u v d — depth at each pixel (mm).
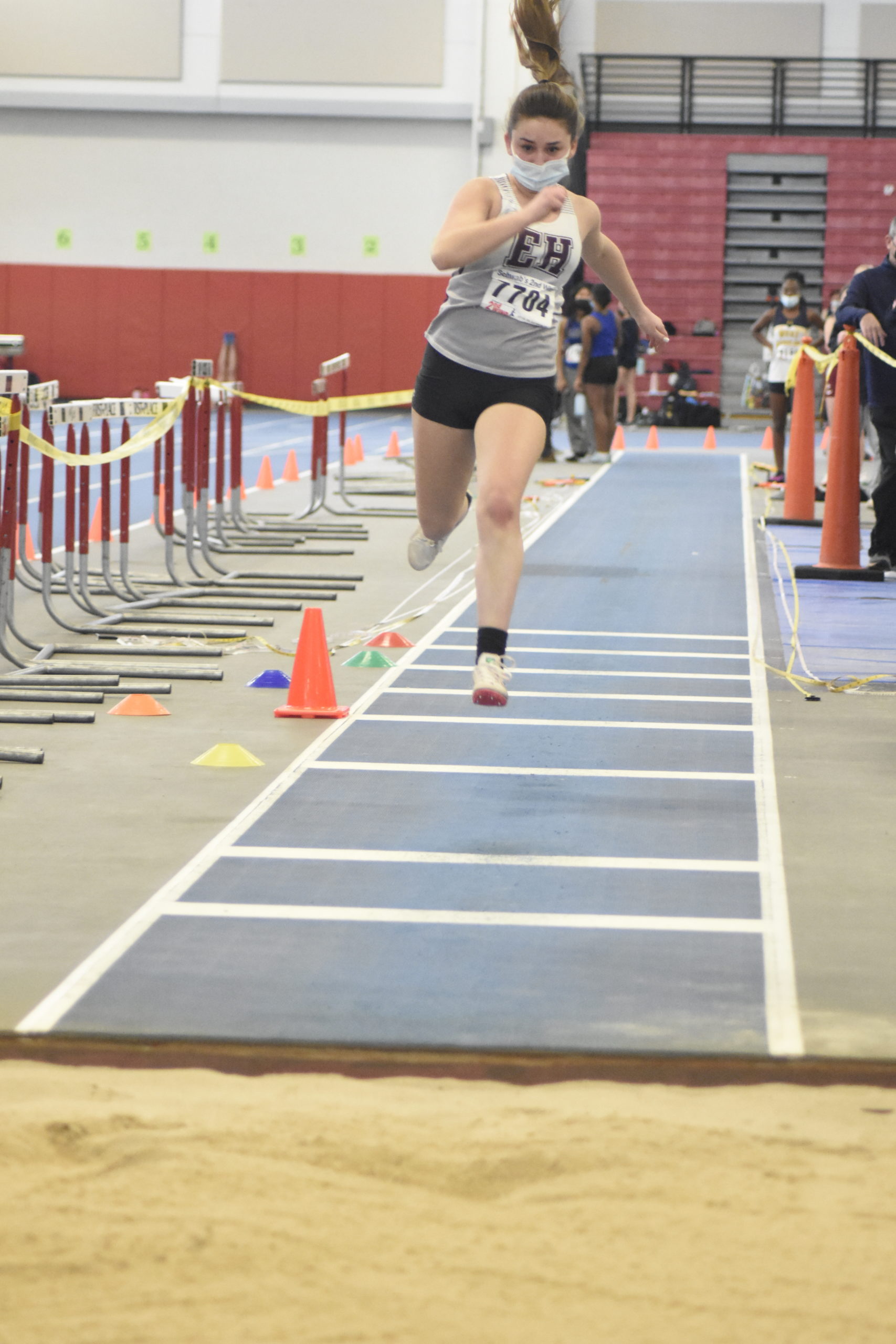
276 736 8742
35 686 9930
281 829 6883
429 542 8109
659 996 4961
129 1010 4816
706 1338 3039
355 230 44812
